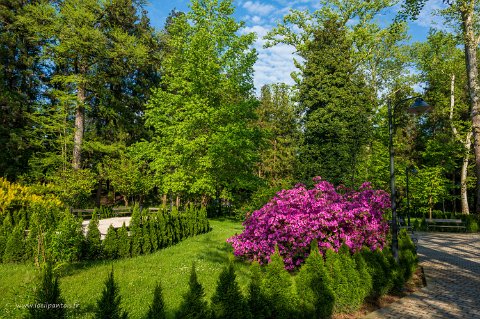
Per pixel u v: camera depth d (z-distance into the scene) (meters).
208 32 20.25
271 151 30.70
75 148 22.78
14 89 25.22
